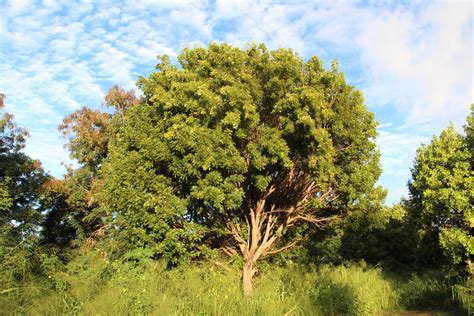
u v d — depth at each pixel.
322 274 15.46
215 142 10.96
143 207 11.37
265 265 14.90
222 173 11.47
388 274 20.73
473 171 14.59
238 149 11.73
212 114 10.91
